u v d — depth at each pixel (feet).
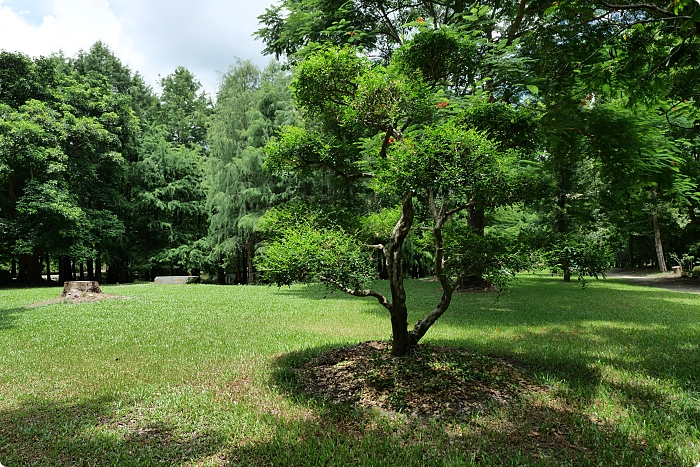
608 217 67.62
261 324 27.17
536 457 9.73
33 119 61.72
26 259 75.72
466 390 13.43
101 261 87.81
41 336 23.71
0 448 10.47
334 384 14.37
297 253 13.26
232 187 61.62
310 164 18.25
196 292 49.42
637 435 10.84
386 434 10.80
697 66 17.97
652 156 22.38
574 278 77.77
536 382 14.70
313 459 9.68
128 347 20.76
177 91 114.73
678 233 82.28
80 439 10.84
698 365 16.79
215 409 12.51
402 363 15.11
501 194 13.85
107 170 78.64
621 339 21.80
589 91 21.75
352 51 16.30
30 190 61.36
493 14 30.40
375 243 18.79
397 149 13.35
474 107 14.44
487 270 15.37
